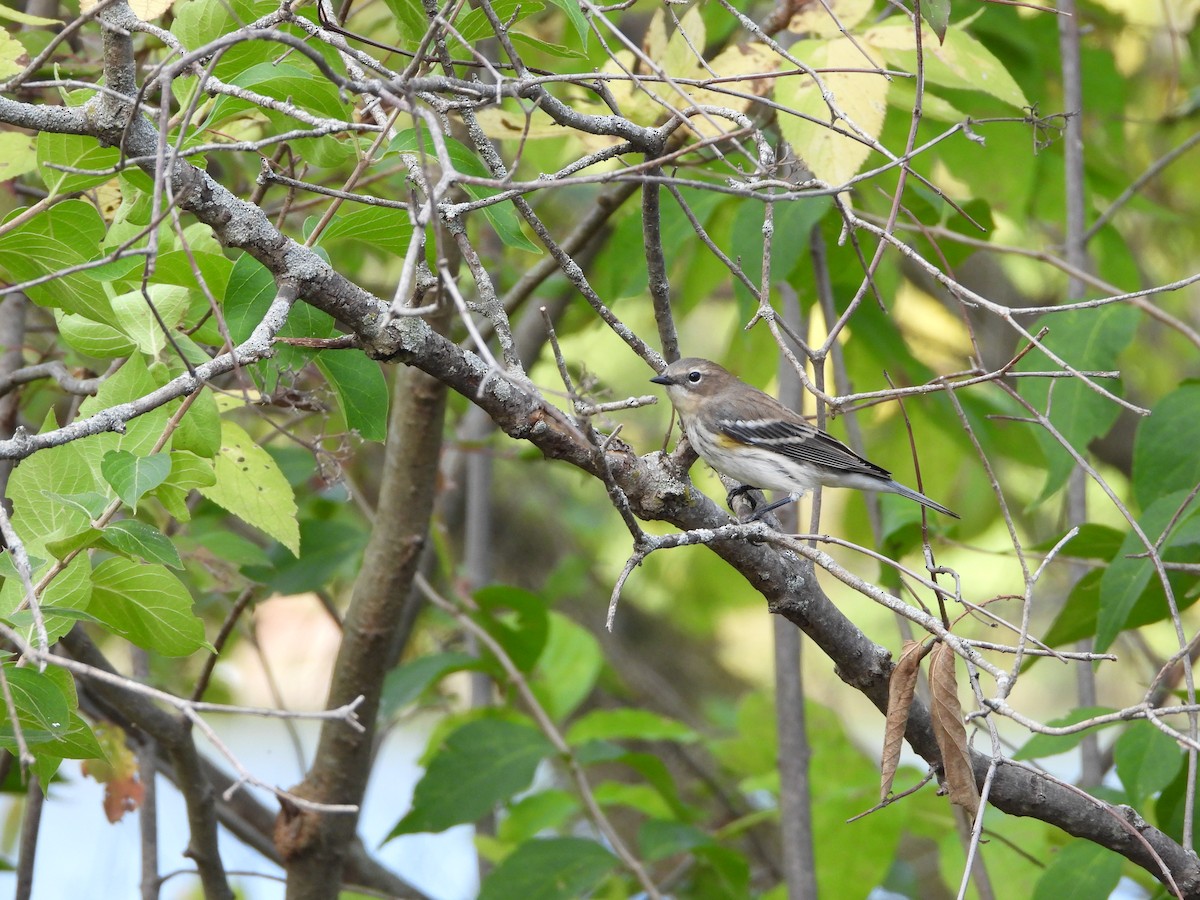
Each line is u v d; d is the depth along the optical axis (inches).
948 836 453.4
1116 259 556.4
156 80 228.1
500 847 515.5
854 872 461.4
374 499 637.3
